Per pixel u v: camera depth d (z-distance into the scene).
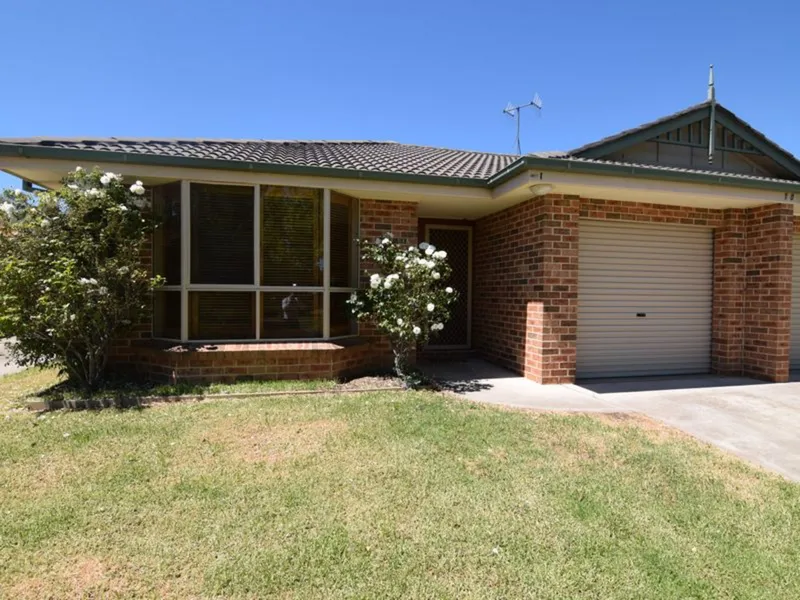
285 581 2.53
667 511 3.41
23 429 4.70
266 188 6.83
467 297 10.20
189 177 6.40
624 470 4.07
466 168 8.85
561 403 6.11
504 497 3.52
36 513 3.15
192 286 6.59
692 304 8.48
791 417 5.73
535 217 7.48
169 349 6.39
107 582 2.50
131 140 7.71
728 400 6.50
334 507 3.30
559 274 7.25
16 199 5.81
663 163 8.41
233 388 6.20
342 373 7.12
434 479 3.76
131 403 5.59
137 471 3.79
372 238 7.74
